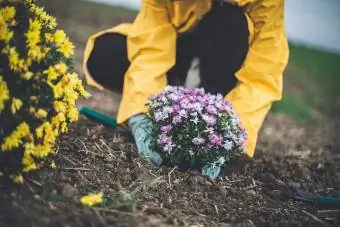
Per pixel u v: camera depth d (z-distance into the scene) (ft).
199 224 4.33
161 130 4.88
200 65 5.70
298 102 11.00
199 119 4.86
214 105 4.88
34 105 4.11
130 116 5.12
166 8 5.27
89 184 4.52
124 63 5.62
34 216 3.72
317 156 7.06
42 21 4.38
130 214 4.15
